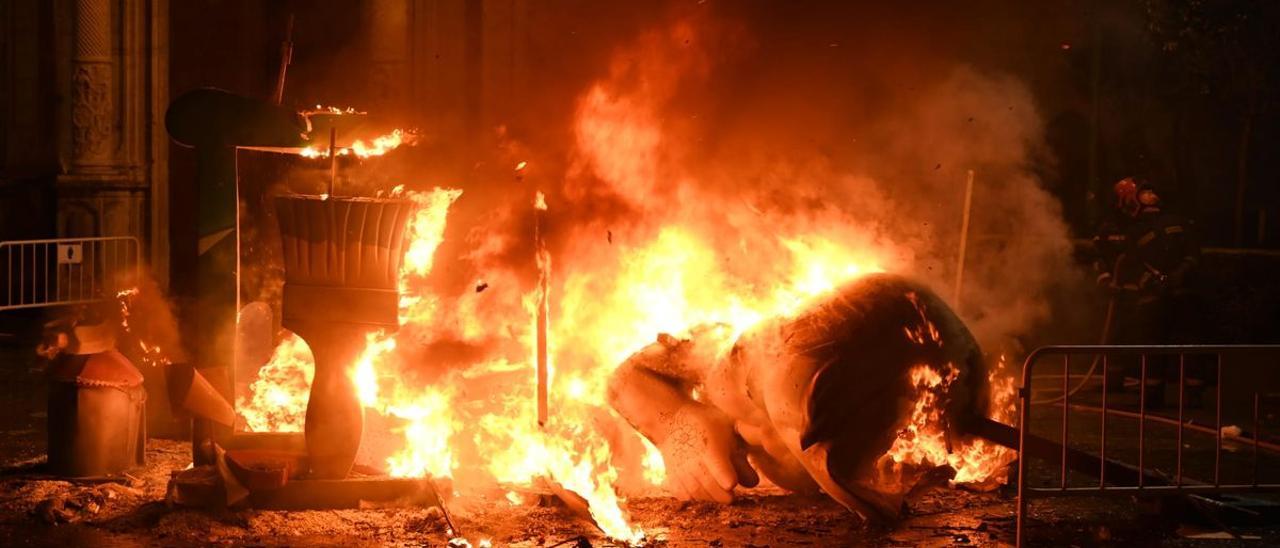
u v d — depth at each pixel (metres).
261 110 7.20
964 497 7.30
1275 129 18.56
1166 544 6.47
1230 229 18.69
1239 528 6.81
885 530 6.59
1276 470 8.37
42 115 15.62
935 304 6.94
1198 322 12.83
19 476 7.36
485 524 6.57
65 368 7.31
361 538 6.32
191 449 8.17
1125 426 9.90
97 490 6.99
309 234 6.73
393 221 6.74
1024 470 6.28
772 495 7.28
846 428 6.51
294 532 6.39
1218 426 6.69
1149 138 18.06
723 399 7.11
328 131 7.26
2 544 6.13
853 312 6.71
